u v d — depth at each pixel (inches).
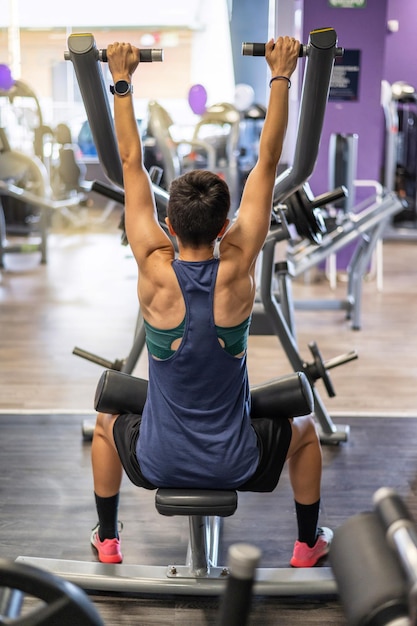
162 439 70.9
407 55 314.5
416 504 101.4
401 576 31.1
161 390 71.1
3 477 108.7
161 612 79.4
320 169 239.9
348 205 214.2
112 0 358.6
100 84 78.0
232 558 31.0
